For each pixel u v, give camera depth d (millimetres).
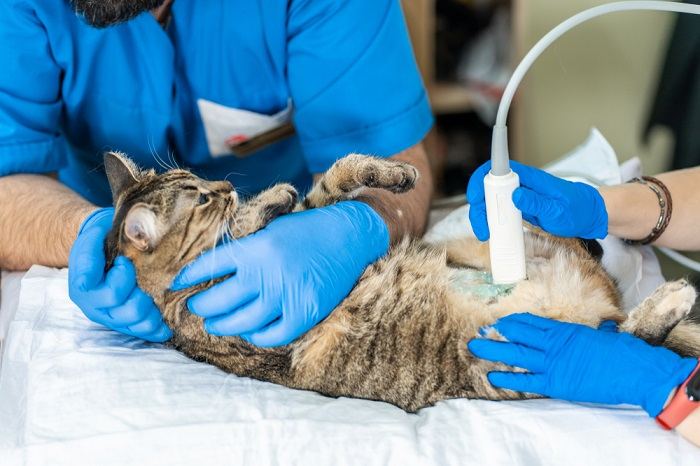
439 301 1202
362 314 1210
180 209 1174
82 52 1454
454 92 2670
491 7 2637
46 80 1453
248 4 1482
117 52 1471
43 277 1294
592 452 958
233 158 1693
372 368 1172
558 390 1055
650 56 2627
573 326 1089
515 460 945
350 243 1215
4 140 1425
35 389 1036
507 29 2613
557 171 1679
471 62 2699
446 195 2838
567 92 2738
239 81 1576
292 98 1605
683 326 1214
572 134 2803
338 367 1180
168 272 1174
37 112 1454
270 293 1143
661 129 2467
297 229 1193
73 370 1069
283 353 1202
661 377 997
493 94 2650
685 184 1369
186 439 949
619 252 1445
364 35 1467
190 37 1519
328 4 1438
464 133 2848
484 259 1350
